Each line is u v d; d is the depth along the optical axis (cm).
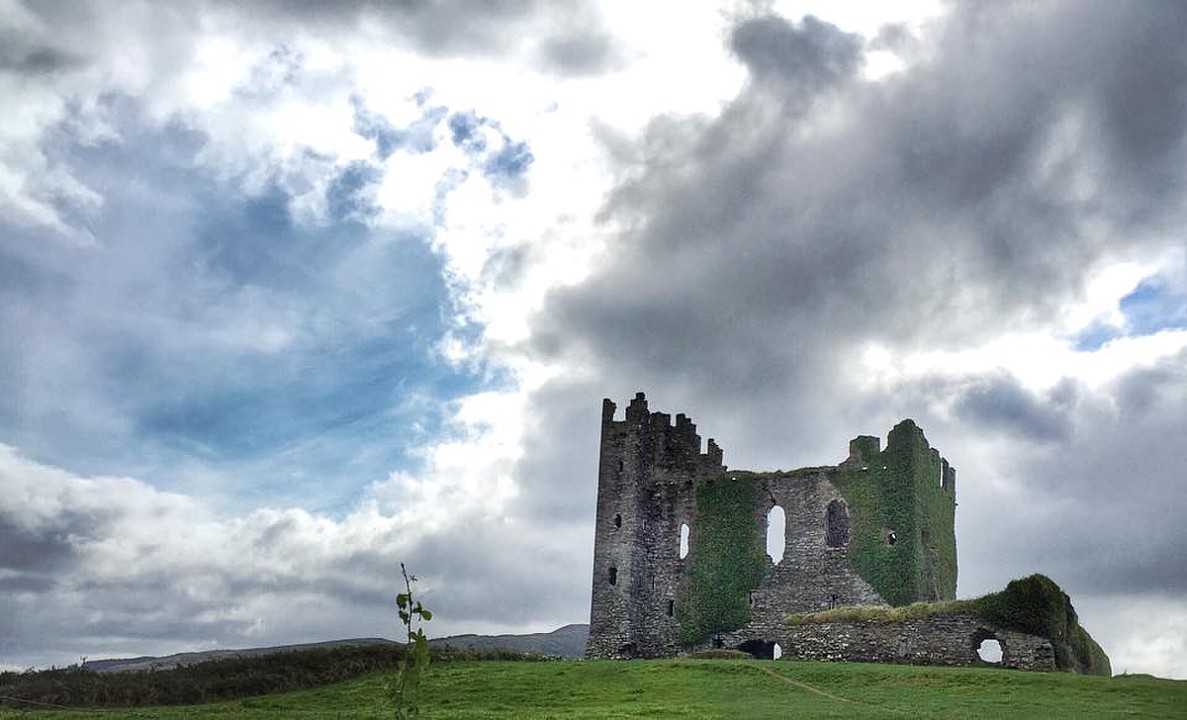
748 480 9412
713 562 9344
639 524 9575
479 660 8088
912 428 8875
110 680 6981
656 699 5906
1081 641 7369
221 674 7256
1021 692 5506
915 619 7206
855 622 7431
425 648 1886
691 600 9338
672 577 9481
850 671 6297
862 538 8788
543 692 6341
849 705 5300
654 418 9969
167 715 5688
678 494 9669
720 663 6888
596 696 6131
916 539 8606
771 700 5612
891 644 7244
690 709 5328
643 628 9412
